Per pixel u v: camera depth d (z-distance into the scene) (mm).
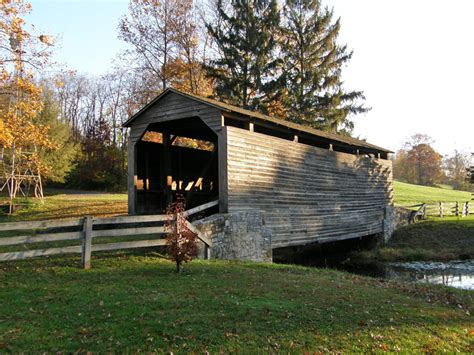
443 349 6043
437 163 76625
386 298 8812
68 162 35969
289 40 35656
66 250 9664
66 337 5582
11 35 16547
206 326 6148
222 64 32500
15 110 17734
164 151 17766
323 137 19312
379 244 25281
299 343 5793
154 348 5328
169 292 7844
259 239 15570
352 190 22391
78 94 59094
